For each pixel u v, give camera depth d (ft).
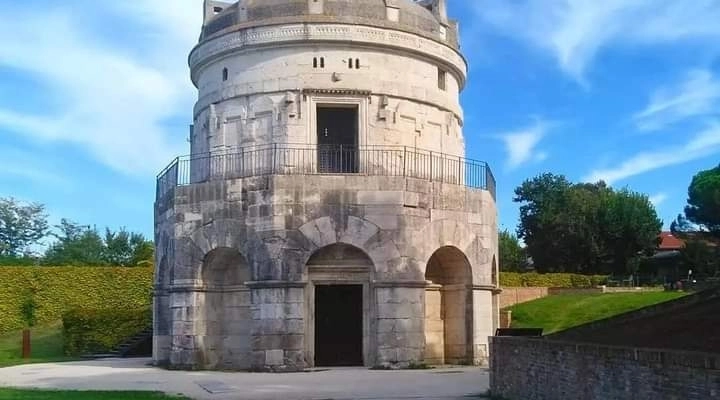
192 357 126.52
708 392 46.65
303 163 133.90
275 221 122.11
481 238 133.69
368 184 123.54
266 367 119.65
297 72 135.95
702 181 335.88
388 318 121.39
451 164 143.43
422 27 143.02
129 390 94.58
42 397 84.89
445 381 101.09
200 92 149.28
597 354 60.49
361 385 96.63
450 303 134.62
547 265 351.46
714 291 73.92
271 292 120.88
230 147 139.44
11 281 213.46
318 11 136.46
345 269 123.85
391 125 136.98
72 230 384.88
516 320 204.95
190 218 128.47
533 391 73.26
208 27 147.64
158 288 140.97
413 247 123.85
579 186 387.55
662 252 406.62
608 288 261.85
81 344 175.42
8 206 383.24
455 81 152.97
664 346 62.59
